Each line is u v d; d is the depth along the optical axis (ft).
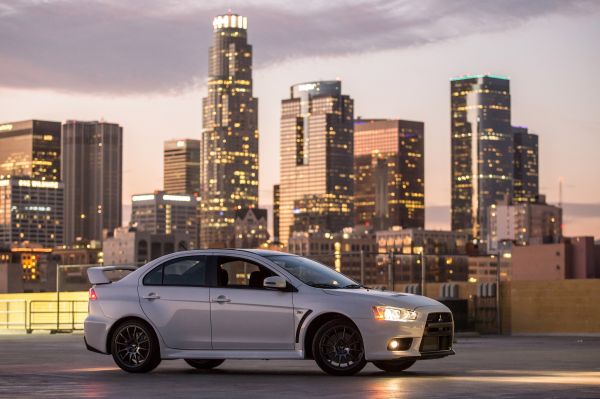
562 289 169.78
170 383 56.59
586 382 54.34
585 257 591.78
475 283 174.91
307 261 65.36
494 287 171.94
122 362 65.46
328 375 61.21
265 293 63.00
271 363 75.41
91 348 66.85
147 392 51.57
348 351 60.75
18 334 140.15
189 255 65.77
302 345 61.72
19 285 306.96
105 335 66.23
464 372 64.03
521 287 172.55
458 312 164.55
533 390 50.08
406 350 60.03
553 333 169.58
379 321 60.03
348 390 51.60
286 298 62.34
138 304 65.62
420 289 166.30
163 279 65.87
